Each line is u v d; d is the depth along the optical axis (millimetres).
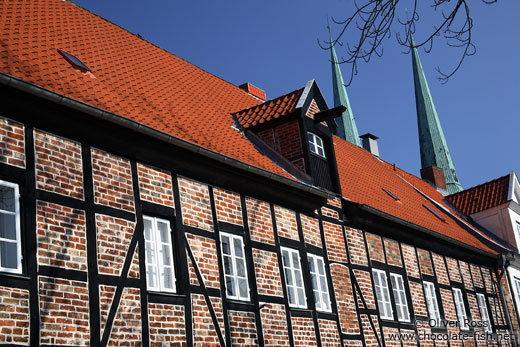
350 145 25422
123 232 10312
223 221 12367
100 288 9617
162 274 10852
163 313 10453
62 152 9812
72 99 9836
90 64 13273
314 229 15016
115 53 15094
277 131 16109
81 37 14555
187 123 13727
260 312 12445
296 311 13375
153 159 11359
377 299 16391
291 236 14109
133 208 10641
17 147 9203
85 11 16547
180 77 16844
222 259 12000
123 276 10023
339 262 15500
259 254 12984
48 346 8648
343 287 15312
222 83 19375
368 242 17000
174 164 11734
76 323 9109
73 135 10109
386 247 17750
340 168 20188
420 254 19406
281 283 13266
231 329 11648
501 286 23719
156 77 15484
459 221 25641
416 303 18250
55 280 9023
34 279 8750
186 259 11266
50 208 9328
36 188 9242
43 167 9445
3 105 9211
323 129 16781
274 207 13883
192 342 10789
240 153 14094
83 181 9969
